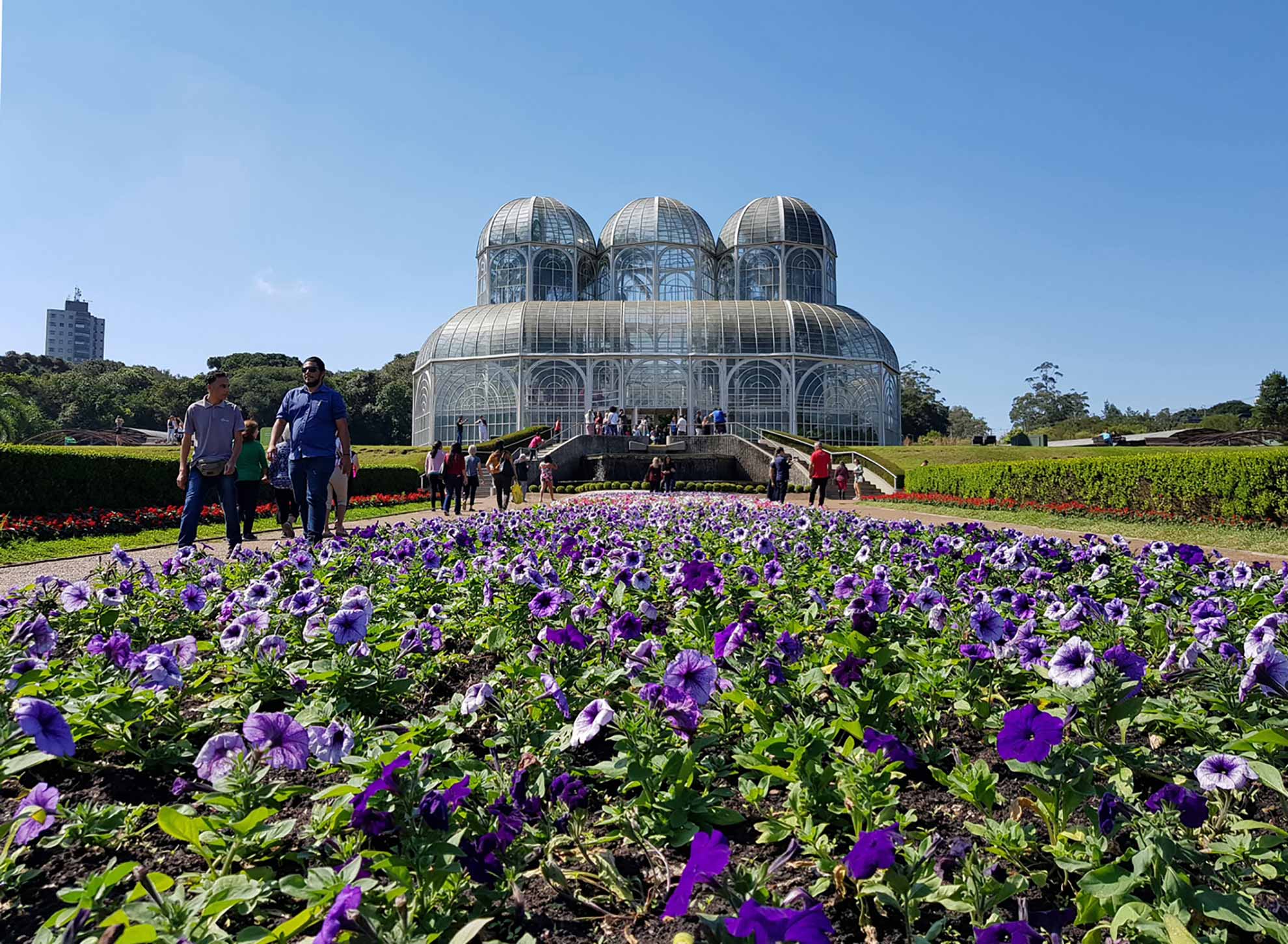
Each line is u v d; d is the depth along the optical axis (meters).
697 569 4.96
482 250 61.16
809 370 51.97
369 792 2.52
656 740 3.27
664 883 2.61
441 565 7.68
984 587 6.55
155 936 1.82
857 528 9.95
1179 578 7.10
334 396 10.13
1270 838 2.61
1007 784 3.41
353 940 2.08
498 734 3.73
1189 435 53.78
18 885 2.57
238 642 4.25
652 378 51.47
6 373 85.50
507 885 2.48
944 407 110.25
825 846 2.67
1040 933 2.14
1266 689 3.29
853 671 3.69
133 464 17.06
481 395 52.44
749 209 60.62
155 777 3.47
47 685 3.75
